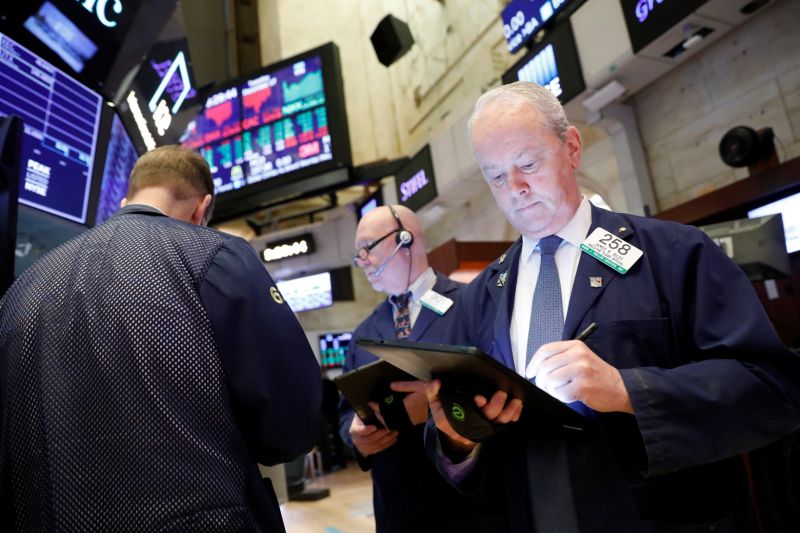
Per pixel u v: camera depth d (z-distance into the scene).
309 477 6.97
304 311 8.84
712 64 3.75
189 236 0.91
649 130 4.22
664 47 3.65
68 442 0.72
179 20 1.84
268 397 0.84
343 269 8.89
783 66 3.34
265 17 9.23
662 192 4.13
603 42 3.93
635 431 0.78
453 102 6.99
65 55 1.60
